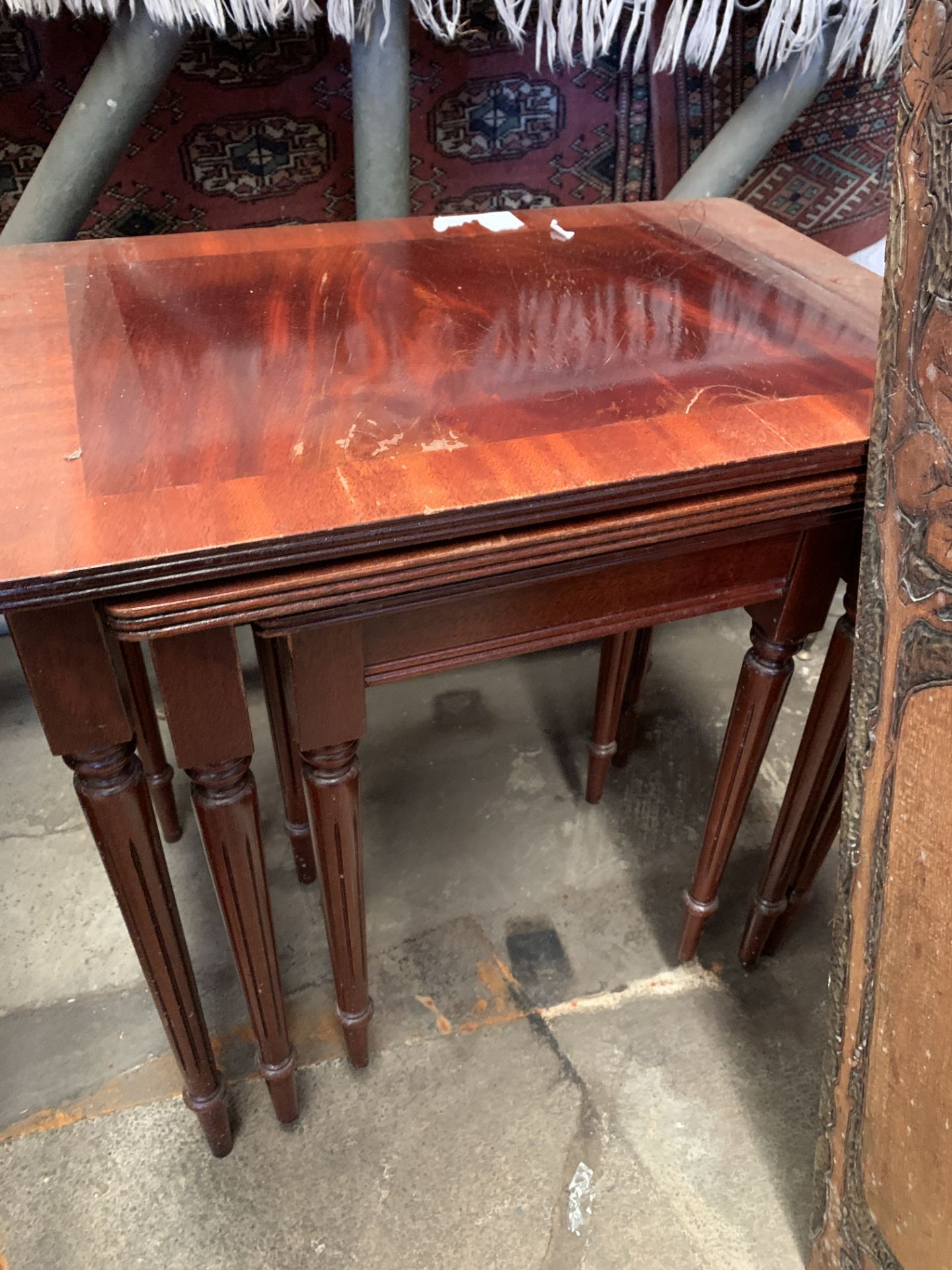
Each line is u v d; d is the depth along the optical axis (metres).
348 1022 0.89
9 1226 0.84
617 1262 0.82
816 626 0.75
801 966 1.06
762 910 0.99
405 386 0.65
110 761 0.59
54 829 1.19
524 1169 0.89
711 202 1.04
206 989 1.03
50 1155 0.89
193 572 0.50
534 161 1.29
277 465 0.56
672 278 0.85
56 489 0.53
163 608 0.50
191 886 1.14
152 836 0.65
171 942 0.71
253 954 0.75
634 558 0.62
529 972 1.05
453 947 1.07
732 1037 0.99
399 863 1.16
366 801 1.24
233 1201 0.86
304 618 0.55
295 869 1.16
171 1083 0.94
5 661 1.42
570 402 0.64
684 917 1.03
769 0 1.13
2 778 1.25
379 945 1.07
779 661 0.77
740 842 1.20
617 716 1.15
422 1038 0.99
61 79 1.08
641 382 0.67
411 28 1.13
